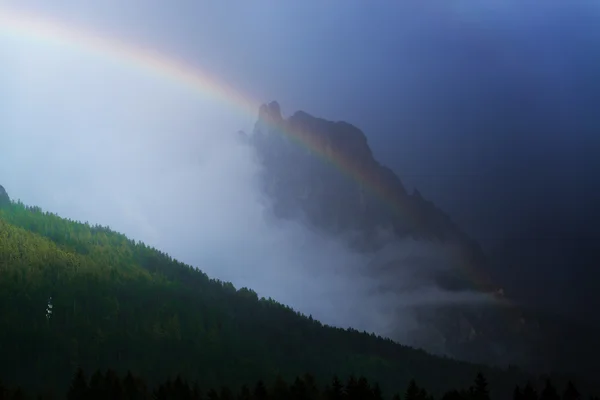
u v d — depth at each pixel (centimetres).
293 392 14138
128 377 13575
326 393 14625
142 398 13588
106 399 12838
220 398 14062
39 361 15500
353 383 14675
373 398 14450
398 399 15488
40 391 14475
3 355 15475
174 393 13662
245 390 14550
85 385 13100
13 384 14500
